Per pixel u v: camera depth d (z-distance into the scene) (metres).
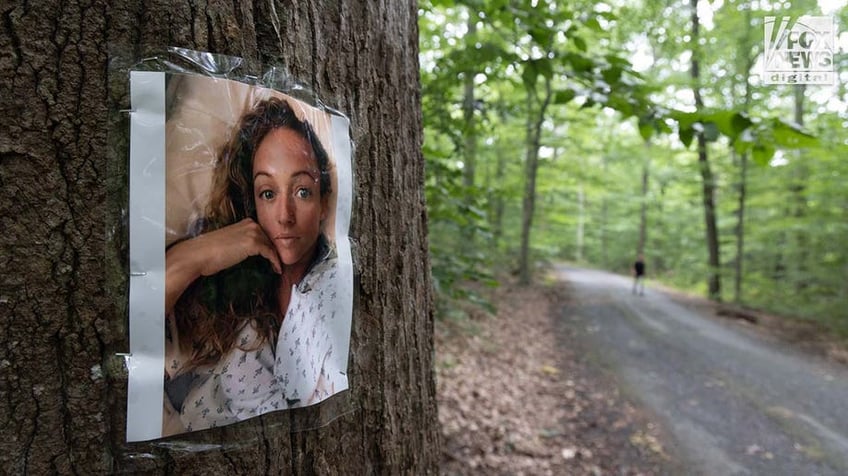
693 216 18.81
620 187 20.47
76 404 0.65
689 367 6.64
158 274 0.69
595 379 6.00
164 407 0.70
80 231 0.66
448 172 3.09
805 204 10.59
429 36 4.25
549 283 14.53
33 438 0.63
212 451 0.75
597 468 3.83
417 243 1.28
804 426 4.73
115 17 0.67
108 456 0.67
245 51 0.78
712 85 9.41
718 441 4.38
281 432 0.83
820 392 5.74
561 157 13.93
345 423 0.98
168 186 0.70
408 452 1.19
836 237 10.06
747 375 6.34
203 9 0.74
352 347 1.01
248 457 0.78
